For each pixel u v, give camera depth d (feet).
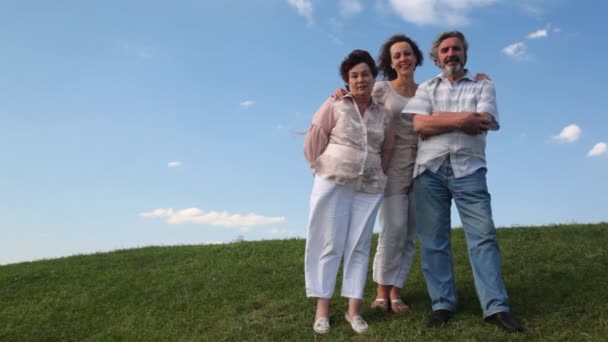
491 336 13.71
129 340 17.44
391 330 14.90
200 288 22.93
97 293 23.72
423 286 19.45
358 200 15.29
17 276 28.40
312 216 14.99
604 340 13.26
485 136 15.02
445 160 14.79
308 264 15.16
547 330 14.05
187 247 33.91
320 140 15.06
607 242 23.90
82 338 18.49
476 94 14.71
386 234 16.01
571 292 16.90
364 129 14.84
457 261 22.89
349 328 15.46
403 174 15.78
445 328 14.55
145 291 23.11
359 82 14.78
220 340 16.52
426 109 14.98
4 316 21.38
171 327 18.29
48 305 22.58
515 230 28.17
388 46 16.29
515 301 16.43
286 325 16.72
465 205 14.55
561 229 27.45
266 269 24.88
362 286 15.25
